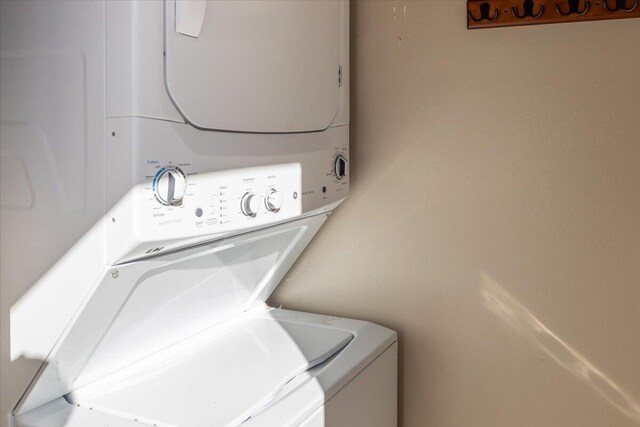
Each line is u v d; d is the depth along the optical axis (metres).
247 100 1.94
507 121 2.52
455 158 2.60
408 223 2.69
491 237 2.57
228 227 1.88
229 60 1.86
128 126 1.57
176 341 2.39
